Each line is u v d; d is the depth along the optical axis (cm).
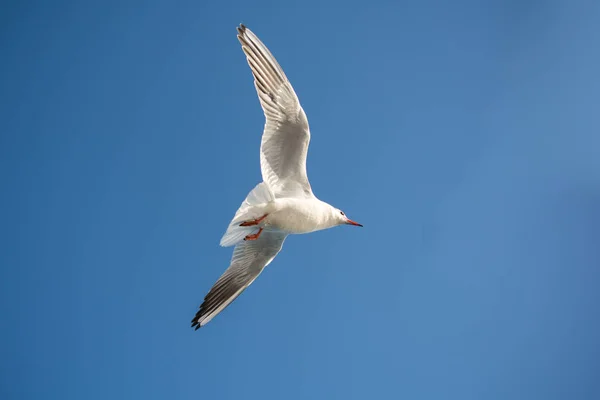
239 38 516
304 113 503
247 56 516
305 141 510
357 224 544
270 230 533
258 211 489
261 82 514
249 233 512
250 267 554
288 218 500
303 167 521
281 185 523
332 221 536
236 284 553
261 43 518
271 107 511
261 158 518
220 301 550
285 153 518
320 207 520
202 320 542
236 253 560
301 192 525
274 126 512
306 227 516
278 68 512
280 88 509
